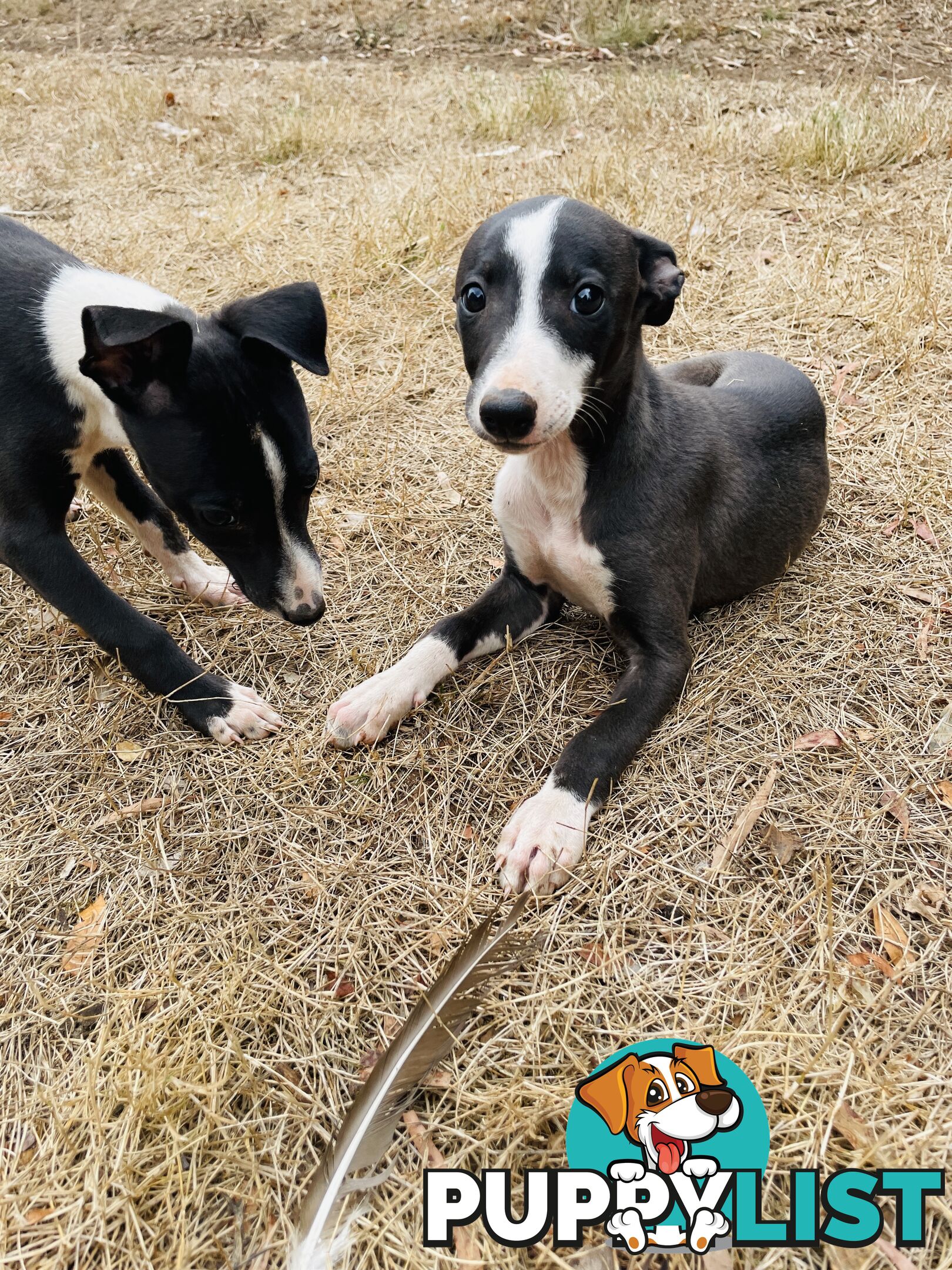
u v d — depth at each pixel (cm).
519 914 32
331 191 91
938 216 76
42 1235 27
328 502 55
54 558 41
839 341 64
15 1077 30
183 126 109
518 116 103
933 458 54
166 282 76
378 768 39
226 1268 26
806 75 114
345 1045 31
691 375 54
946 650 43
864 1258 25
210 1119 28
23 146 105
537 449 39
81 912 35
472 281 38
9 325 41
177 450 39
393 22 140
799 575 48
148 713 43
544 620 46
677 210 80
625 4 132
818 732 40
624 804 37
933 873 34
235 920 34
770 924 33
